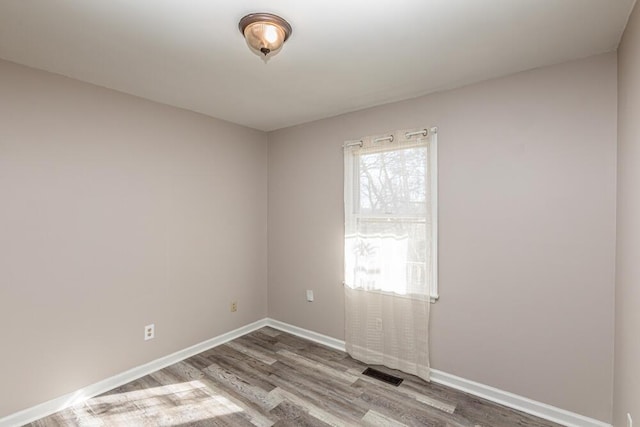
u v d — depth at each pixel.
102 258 2.46
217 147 3.30
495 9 1.53
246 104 2.88
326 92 2.60
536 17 1.59
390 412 2.20
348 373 2.72
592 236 1.96
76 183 2.32
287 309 3.66
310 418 2.14
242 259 3.56
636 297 1.44
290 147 3.60
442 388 2.49
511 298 2.25
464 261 2.44
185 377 2.66
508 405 2.26
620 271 1.77
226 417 2.16
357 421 2.11
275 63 2.10
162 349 2.84
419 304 2.63
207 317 3.21
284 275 3.68
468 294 2.43
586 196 1.98
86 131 2.38
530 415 2.17
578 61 2.01
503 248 2.28
